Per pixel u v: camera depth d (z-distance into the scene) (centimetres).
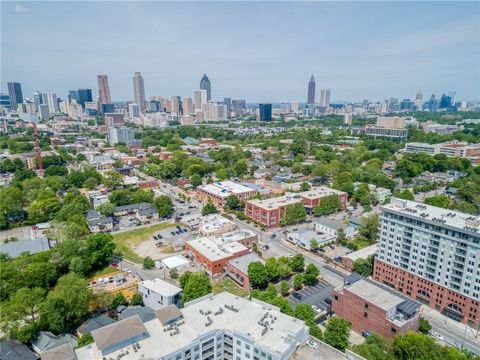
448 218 11888
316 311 11369
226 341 8338
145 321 8644
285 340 7856
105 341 7331
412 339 8531
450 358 8075
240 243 15988
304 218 19675
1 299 11125
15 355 8669
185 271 14088
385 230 13200
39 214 19338
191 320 8688
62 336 9750
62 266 13375
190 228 18888
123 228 19075
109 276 13512
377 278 13712
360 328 10594
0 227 18425
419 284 12275
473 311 10775
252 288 12794
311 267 13112
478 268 10506
